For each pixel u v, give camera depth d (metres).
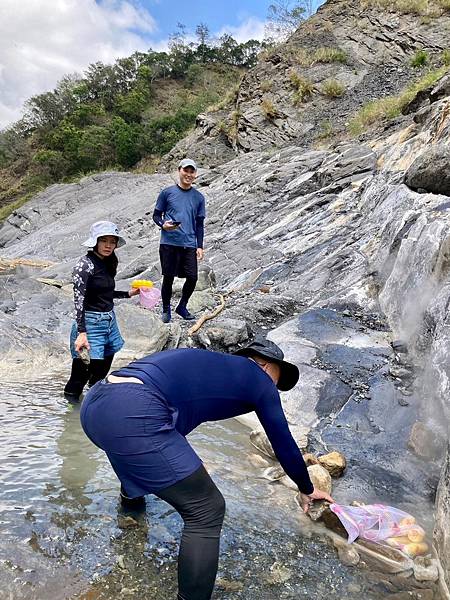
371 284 6.26
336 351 5.11
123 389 2.37
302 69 20.59
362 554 2.80
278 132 19.22
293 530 2.99
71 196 22.59
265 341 2.83
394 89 17.97
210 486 2.33
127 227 15.75
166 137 35.56
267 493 3.37
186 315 6.70
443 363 3.82
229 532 2.94
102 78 57.78
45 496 3.13
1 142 55.53
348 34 21.44
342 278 6.78
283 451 2.57
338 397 4.48
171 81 60.38
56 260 15.62
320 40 21.66
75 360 4.55
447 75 10.32
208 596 2.26
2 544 2.65
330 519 3.00
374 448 3.89
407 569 2.69
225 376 2.49
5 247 22.31
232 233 10.66
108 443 2.35
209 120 22.69
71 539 2.77
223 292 7.83
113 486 3.29
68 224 18.92
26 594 2.37
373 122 14.05
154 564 2.63
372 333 5.43
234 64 65.81
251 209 11.45
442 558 2.66
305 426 4.27
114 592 2.43
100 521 2.94
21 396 4.73
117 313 6.32
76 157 38.72
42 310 7.18
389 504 3.28
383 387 4.50
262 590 2.52
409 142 8.97
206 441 4.08
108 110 54.16
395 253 6.09
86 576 2.52
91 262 4.29
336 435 4.08
